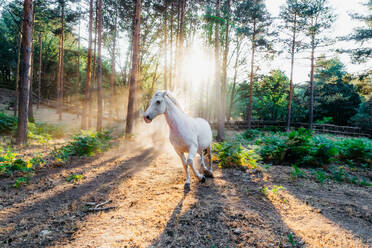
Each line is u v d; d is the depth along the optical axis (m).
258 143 8.44
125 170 5.48
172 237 2.55
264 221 2.92
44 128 11.67
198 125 4.41
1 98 32.09
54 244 2.40
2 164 4.71
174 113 3.89
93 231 2.67
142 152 8.09
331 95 24.06
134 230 2.68
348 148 6.91
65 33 24.80
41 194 3.78
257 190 4.13
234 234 2.62
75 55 32.72
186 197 3.70
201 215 3.04
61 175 4.85
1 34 37.66
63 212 3.15
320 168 5.97
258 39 20.22
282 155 6.47
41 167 5.30
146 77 25.56
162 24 20.61
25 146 7.68
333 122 26.95
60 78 24.69
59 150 6.53
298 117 27.47
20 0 15.09
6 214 3.05
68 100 41.38
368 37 15.74
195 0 16.02
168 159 6.97
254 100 31.64
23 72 8.06
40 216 3.02
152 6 18.03
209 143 4.88
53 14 21.03
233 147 6.15
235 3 16.03
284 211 3.28
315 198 3.78
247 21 18.23
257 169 5.60
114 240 2.48
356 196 3.97
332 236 2.61
